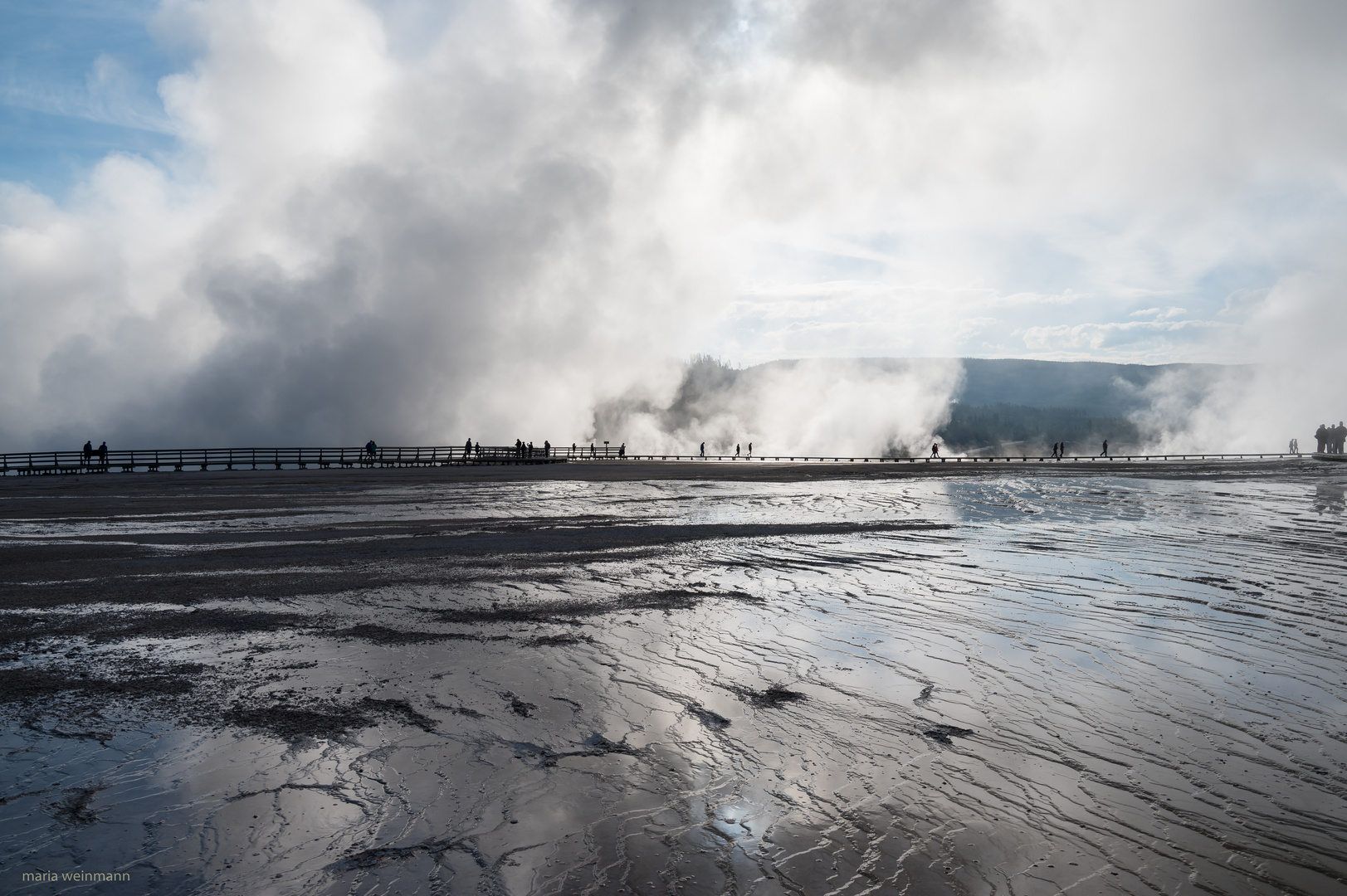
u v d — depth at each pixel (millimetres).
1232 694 5695
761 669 6332
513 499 24328
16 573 10875
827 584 9945
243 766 4441
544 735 4902
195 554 12648
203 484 34062
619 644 7086
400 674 6172
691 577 10453
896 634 7445
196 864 3408
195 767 4422
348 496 25688
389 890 3211
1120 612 8328
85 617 8125
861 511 19656
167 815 3865
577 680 6016
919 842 3609
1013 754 4613
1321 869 3383
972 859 3455
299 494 27016
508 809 3930
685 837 3650
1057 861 3441
